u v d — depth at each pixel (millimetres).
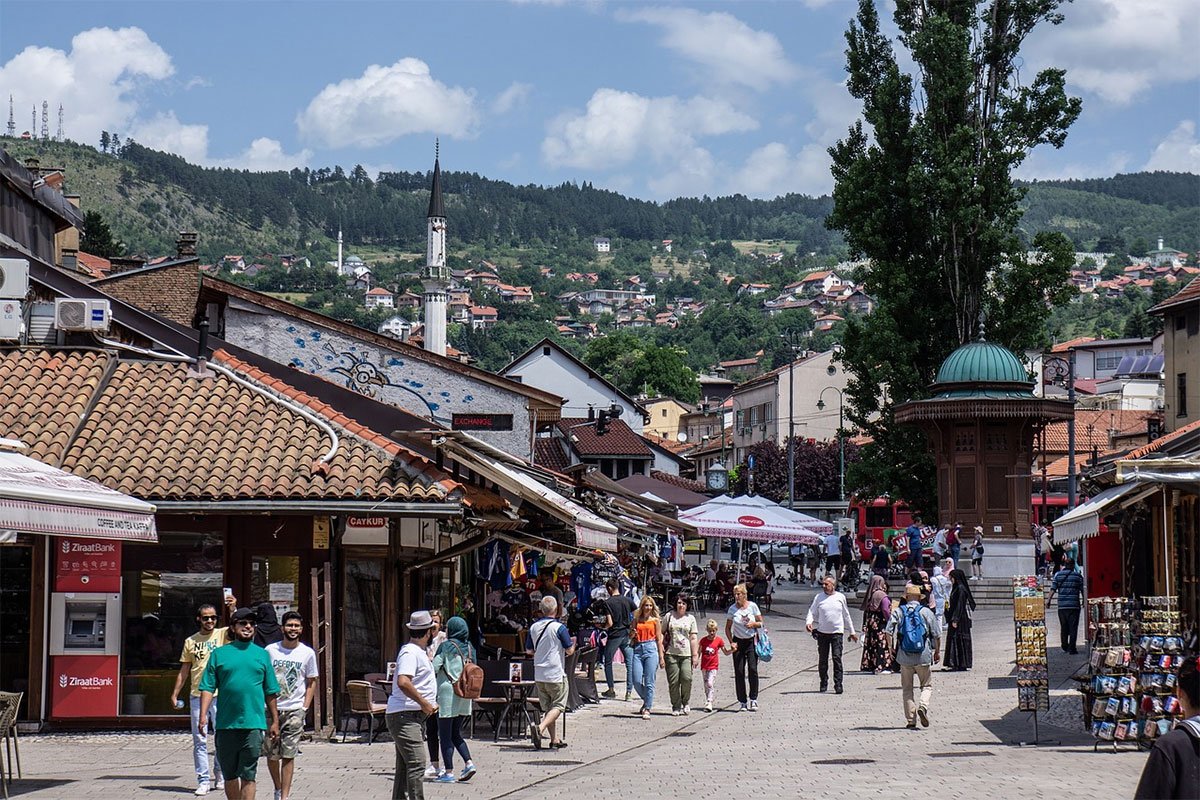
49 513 14016
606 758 18484
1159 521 23328
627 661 26047
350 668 20781
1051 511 73812
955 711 21953
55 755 18250
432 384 35125
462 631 16734
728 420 143000
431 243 133125
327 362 34750
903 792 14383
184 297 37906
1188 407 71250
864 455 50562
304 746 19312
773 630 39438
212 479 20219
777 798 14234
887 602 29281
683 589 45656
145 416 21672
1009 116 49219
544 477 25734
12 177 29141
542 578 29609
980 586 43344
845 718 21906
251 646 13359
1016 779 15062
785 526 40250
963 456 44688
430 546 23734
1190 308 71125
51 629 20188
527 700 19844
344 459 20766
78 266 45594
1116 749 17328
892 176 49750
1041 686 18312
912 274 49750
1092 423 88000
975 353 45594
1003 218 49812
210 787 15414
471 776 16594
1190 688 7984
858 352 50031
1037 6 49375
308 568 20422
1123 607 18172
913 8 50656
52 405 21766
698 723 22328
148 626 20422
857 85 51312
